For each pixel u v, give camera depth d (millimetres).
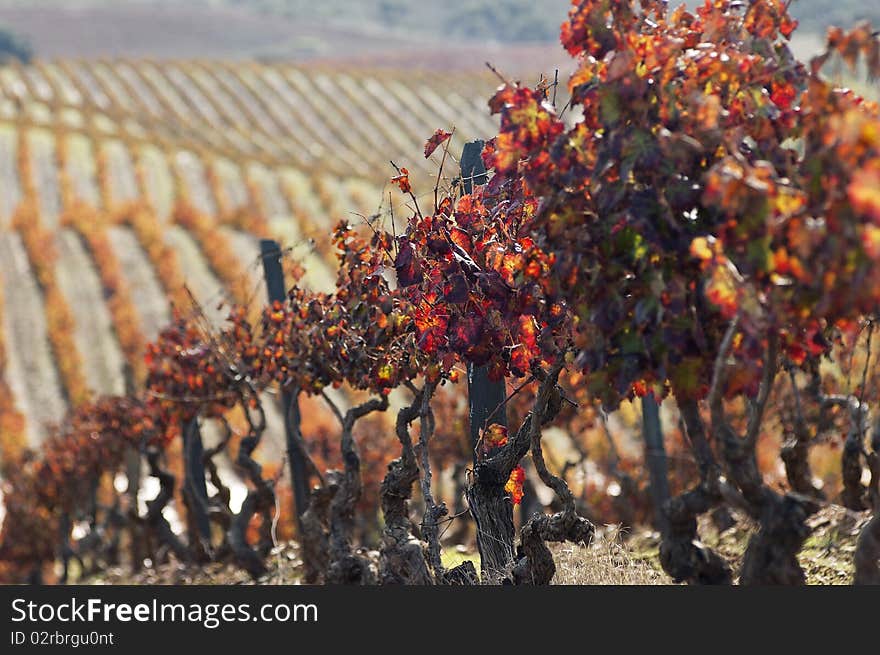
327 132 195500
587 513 31266
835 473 30672
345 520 18953
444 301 14141
